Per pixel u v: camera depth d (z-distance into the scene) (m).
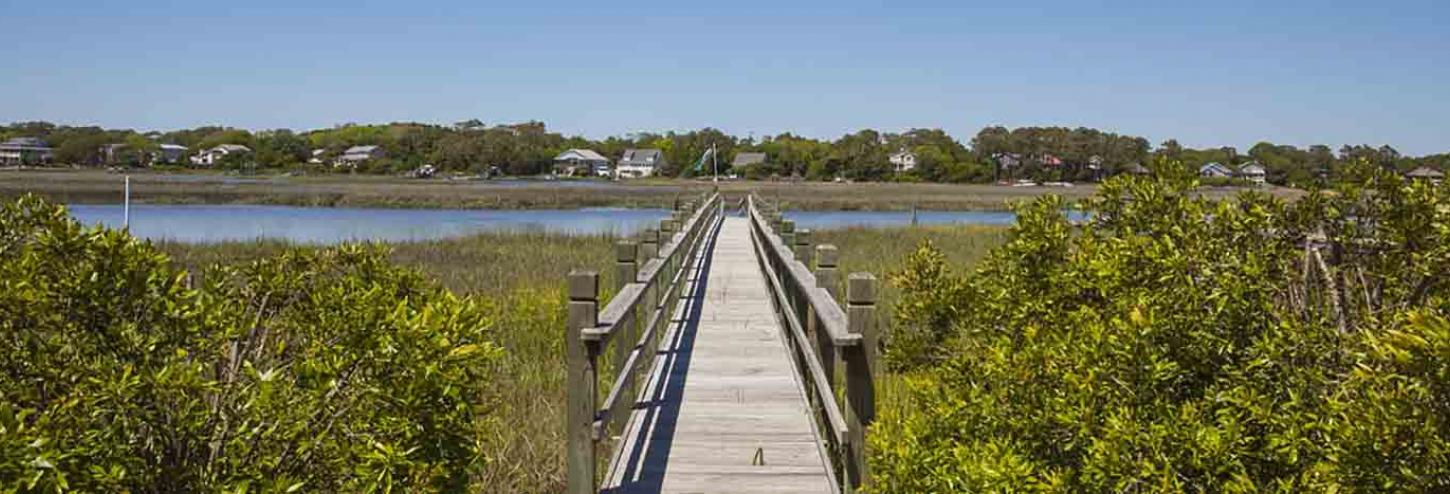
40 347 3.27
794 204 60.53
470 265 19.50
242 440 3.29
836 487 4.77
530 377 8.53
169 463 3.33
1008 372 4.23
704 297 11.30
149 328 3.56
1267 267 4.18
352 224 41.62
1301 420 3.49
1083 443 3.96
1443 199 4.23
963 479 4.02
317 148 143.38
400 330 3.40
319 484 3.48
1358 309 4.21
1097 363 3.90
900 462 4.41
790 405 6.30
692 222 13.78
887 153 119.69
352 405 3.43
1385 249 4.29
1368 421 2.97
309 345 3.66
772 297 10.20
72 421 3.03
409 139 131.75
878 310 10.90
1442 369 2.84
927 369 6.22
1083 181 114.75
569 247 24.19
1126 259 4.34
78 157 123.50
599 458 5.80
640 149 129.00
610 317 4.80
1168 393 3.96
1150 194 4.85
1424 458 2.95
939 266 6.88
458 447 3.71
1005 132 123.69
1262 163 83.25
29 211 3.71
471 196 64.44
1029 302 4.92
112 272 3.48
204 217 46.00
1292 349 3.76
